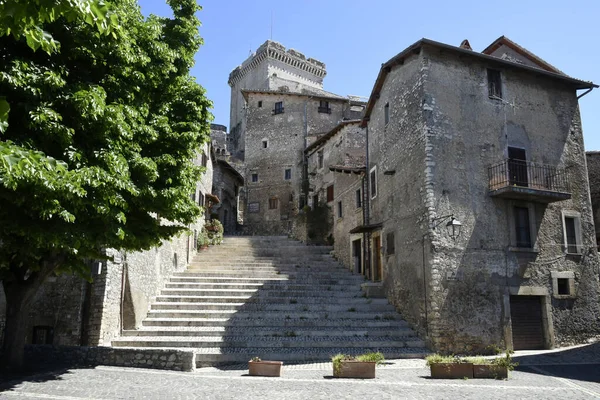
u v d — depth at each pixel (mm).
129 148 9297
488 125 16438
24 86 7066
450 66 16422
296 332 14836
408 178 16625
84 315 13273
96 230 8641
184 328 14836
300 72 59500
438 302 14375
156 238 10883
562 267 16312
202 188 26500
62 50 8242
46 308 13523
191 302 17047
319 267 22891
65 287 13578
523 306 15586
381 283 18672
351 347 14156
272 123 41531
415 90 16500
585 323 16234
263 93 42156
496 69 17156
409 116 16844
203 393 8789
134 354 11773
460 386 9617
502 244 15562
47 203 7008
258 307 16672
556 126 17641
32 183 6469
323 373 11281
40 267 10383
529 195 15570
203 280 19266
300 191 38719
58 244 7805
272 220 39375
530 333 15406
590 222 17344
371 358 11156
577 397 8719
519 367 12055
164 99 11164
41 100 7379
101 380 9758
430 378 10602
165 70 10297
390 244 17984
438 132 15656
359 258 22531
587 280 16641
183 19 11648
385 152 19047
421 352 14023
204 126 11602
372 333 15188
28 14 3602
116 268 14133
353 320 16156
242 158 50906
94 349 11922
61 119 7250
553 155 17266
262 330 14852
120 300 14414
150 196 9633
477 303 14742
